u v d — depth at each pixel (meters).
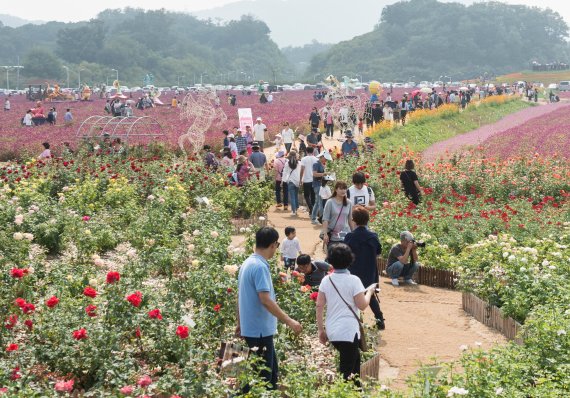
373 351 9.57
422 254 15.55
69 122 54.88
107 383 7.98
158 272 13.48
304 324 10.34
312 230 19.56
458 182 25.05
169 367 8.53
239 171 21.97
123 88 163.88
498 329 11.63
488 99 78.19
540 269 12.97
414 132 50.09
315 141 30.45
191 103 32.47
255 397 7.12
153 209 17.33
